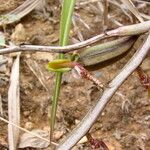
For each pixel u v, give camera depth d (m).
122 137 0.40
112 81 0.25
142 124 0.41
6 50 0.27
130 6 0.39
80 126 0.24
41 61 0.45
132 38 0.30
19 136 0.40
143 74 0.28
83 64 0.29
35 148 0.39
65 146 0.23
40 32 0.48
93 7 0.50
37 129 0.40
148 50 0.27
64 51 0.27
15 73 0.42
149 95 0.29
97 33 0.48
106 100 0.25
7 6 0.50
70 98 0.42
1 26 0.47
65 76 0.44
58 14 0.49
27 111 0.42
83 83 0.43
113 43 0.30
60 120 0.41
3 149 0.39
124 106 0.42
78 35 0.47
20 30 0.47
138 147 0.40
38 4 0.49
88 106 0.42
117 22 0.48
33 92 0.43
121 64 0.45
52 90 0.43
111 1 0.50
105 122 0.41
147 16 0.48
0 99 0.42
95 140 0.26
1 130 0.40
